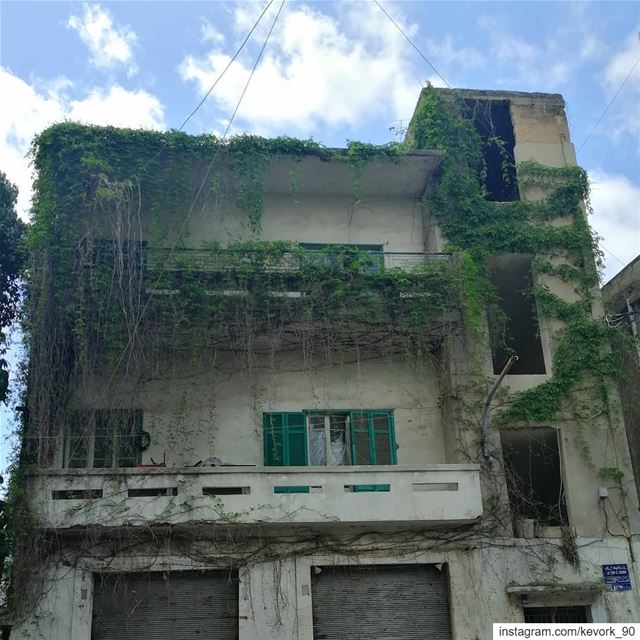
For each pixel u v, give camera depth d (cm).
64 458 1447
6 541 1335
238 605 1400
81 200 1529
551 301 1709
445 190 1772
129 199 1562
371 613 1445
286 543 1444
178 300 1509
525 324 1902
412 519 1420
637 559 1526
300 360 1639
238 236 1716
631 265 1988
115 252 1501
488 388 1608
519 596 1464
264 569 1421
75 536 1386
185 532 1412
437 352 1681
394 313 1600
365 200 1848
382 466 1441
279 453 1565
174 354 1556
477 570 1472
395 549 1466
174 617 1395
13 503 1333
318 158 1719
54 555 1376
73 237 1510
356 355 1658
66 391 1448
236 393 1603
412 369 1673
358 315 1579
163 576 1410
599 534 1542
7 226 1544
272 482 1403
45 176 1535
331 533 1459
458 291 1638
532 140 1872
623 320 1950
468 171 1797
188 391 1573
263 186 1775
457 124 1833
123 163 1608
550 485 1706
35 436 1388
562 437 1612
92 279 1477
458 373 1616
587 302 1722
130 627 1380
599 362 1669
